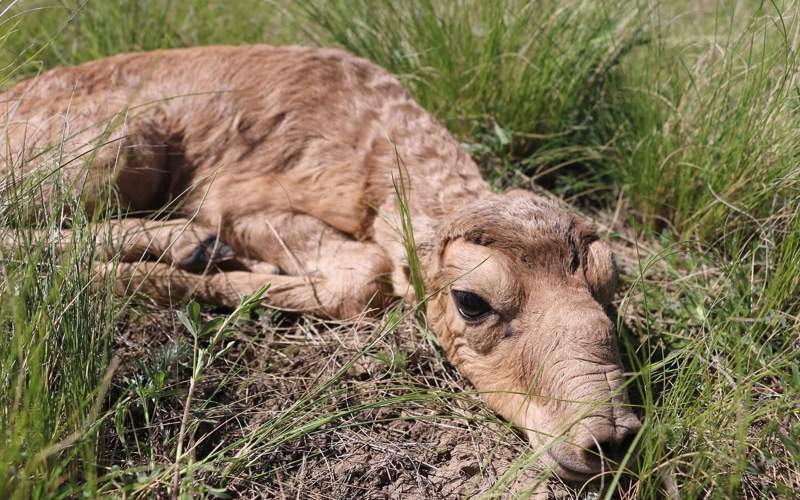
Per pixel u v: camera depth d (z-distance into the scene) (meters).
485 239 0.55
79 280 0.53
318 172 0.68
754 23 0.72
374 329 0.64
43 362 0.50
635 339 0.63
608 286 0.55
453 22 0.83
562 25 0.82
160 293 0.65
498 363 0.55
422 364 0.62
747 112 0.72
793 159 0.69
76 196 0.59
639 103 0.80
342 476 0.54
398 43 0.84
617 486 0.52
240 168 0.69
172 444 0.54
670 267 0.70
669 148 0.75
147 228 0.64
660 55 0.80
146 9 0.90
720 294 0.65
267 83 0.70
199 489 0.50
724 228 0.70
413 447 0.56
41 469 0.47
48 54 0.86
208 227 0.69
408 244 0.60
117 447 0.53
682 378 0.55
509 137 0.79
